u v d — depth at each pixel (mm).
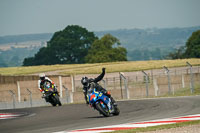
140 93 110375
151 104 66875
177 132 33344
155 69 195375
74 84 139875
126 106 67562
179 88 112625
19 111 74312
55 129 40656
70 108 70812
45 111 68438
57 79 138250
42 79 80625
